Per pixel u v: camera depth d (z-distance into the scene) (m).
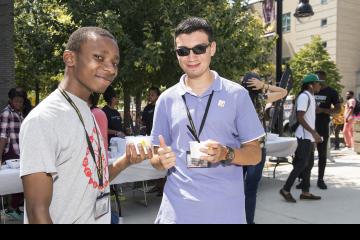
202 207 2.05
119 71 7.36
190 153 2.01
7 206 5.55
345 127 13.12
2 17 8.14
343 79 32.44
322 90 6.64
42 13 8.38
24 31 8.42
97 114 3.34
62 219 1.46
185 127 2.13
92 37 1.56
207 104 2.12
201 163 2.07
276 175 8.33
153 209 5.68
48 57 8.49
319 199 6.12
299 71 26.69
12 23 8.29
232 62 7.57
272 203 5.92
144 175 5.11
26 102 5.67
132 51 7.15
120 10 7.56
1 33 8.15
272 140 7.05
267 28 9.01
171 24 7.10
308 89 5.86
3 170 4.23
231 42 7.53
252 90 4.29
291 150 7.23
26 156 1.38
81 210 1.49
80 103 1.58
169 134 2.28
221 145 1.95
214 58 7.27
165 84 8.09
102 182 1.62
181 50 2.15
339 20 31.89
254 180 4.21
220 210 2.06
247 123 2.12
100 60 1.56
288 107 15.63
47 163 1.38
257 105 4.27
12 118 5.08
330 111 6.58
